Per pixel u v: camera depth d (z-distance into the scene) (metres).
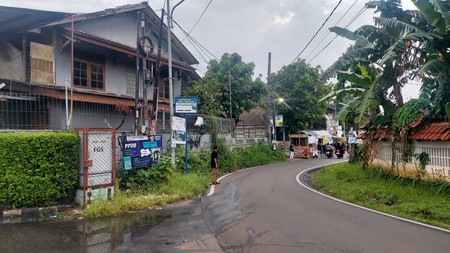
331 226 7.42
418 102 12.61
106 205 8.48
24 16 10.28
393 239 6.45
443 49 11.80
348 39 13.66
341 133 49.16
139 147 11.06
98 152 9.02
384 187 12.01
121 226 7.40
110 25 18.33
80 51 16.50
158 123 18.39
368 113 14.21
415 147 12.42
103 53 17.59
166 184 11.20
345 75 13.91
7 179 8.02
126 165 10.73
